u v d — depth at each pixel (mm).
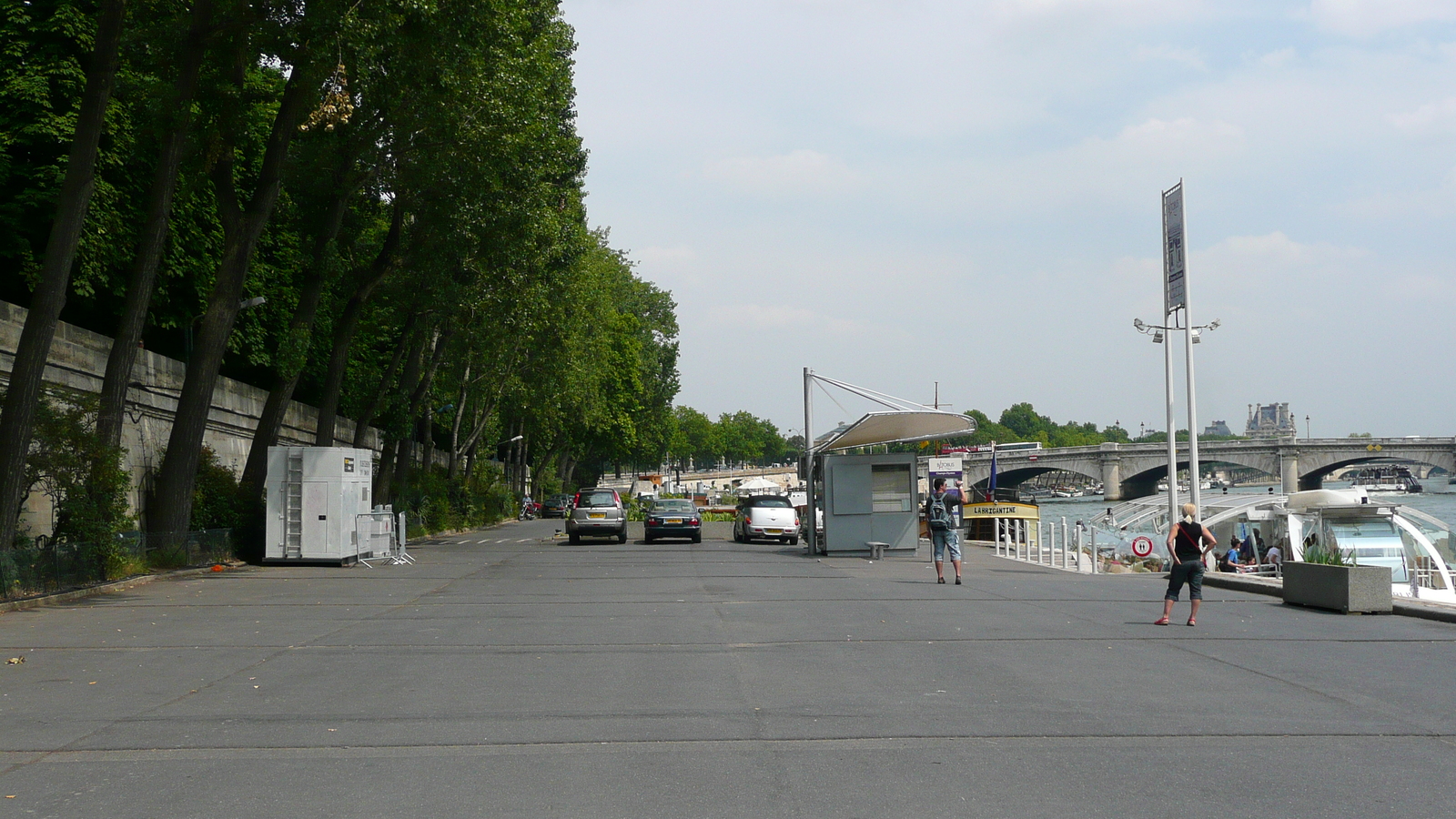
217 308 23156
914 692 9070
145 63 21438
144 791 6176
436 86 23500
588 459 102688
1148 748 7121
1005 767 6629
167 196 20375
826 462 29375
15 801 5984
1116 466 87125
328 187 27172
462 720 8008
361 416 39000
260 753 7062
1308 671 10141
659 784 6273
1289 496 27078
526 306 35781
